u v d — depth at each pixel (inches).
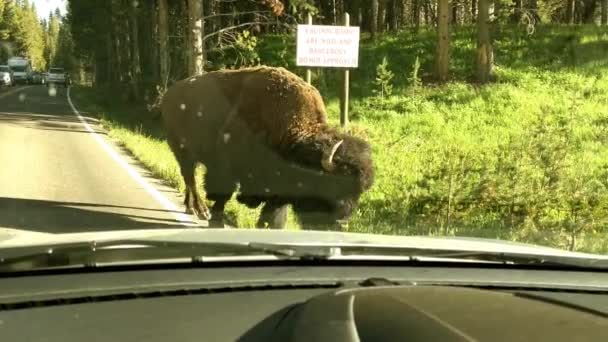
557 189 360.2
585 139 630.5
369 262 135.0
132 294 107.7
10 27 4057.6
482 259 139.9
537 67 1021.8
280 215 292.8
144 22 1544.0
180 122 351.6
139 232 150.9
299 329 76.9
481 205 366.6
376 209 385.7
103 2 1370.6
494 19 1038.4
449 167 384.2
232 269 125.0
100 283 111.6
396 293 91.6
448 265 139.9
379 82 938.1
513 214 361.1
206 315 100.1
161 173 495.2
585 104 806.5
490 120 781.3
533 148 384.5
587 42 1116.5
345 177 262.8
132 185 449.7
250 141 298.7
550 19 1646.2
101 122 994.1
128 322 96.7
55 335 91.4
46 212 349.4
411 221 366.9
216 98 322.3
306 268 129.3
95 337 91.3
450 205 362.9
